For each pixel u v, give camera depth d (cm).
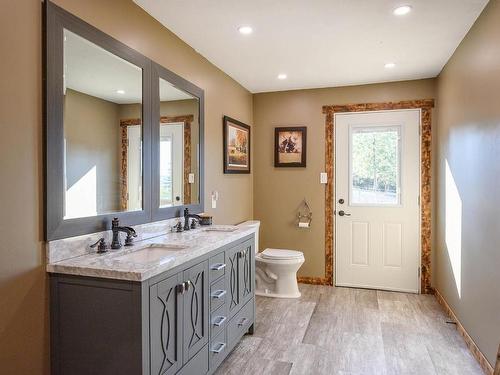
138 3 230
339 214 432
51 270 167
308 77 393
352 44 297
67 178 179
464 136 282
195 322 202
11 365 152
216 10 239
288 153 449
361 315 336
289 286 391
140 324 155
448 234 337
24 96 157
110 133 210
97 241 198
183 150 289
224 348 239
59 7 173
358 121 424
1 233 148
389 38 286
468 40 271
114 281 159
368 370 238
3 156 148
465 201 280
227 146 376
